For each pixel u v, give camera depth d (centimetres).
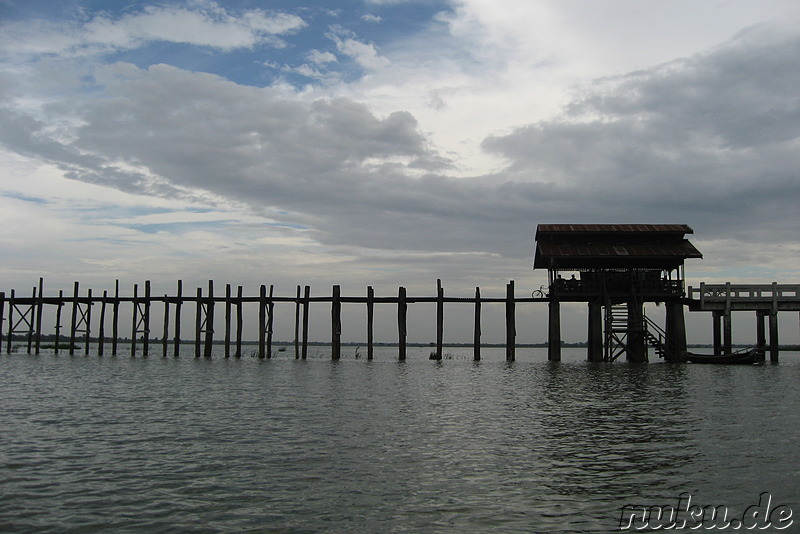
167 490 1392
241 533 1140
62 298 6850
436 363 6028
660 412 2545
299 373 4734
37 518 1212
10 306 6912
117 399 2973
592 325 5500
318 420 2330
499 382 3972
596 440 1950
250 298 6181
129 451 1773
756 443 1891
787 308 5341
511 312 5762
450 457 1711
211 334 6272
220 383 3822
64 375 4409
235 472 1542
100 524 1183
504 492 1384
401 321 5984
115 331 6681
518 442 1920
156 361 6141
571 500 1330
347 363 6050
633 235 5534
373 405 2778
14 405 2739
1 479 1471
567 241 5541
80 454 1733
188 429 2127
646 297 5428
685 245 5447
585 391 3378
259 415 2452
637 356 5569
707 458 1695
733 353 5338
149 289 6512
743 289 5372
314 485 1432
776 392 3247
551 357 5531
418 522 1198
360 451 1781
